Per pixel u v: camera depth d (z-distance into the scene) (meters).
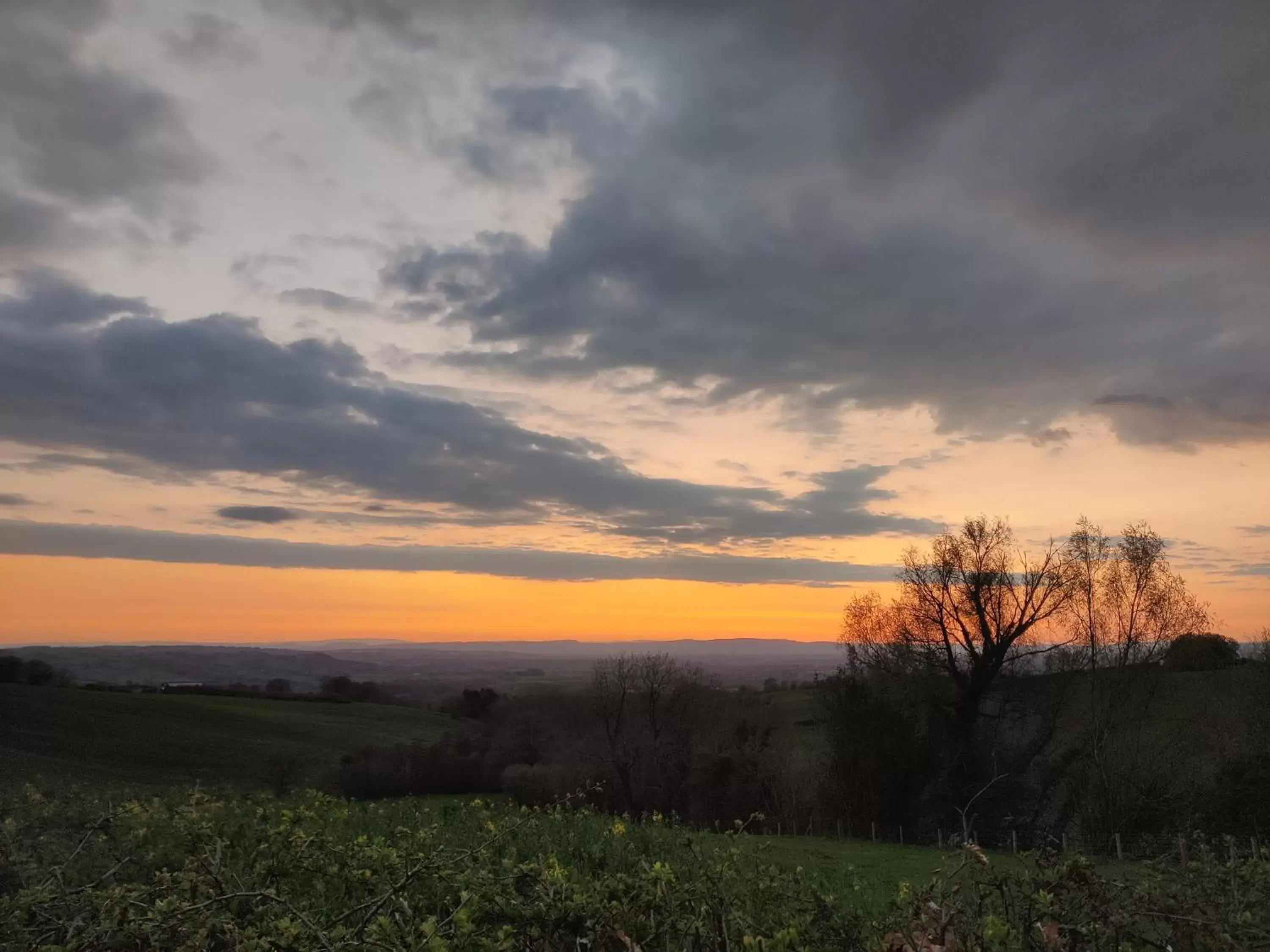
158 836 5.07
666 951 2.91
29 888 3.57
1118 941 3.11
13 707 45.88
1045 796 32.84
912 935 3.04
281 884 3.71
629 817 6.64
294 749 46.66
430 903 3.45
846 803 35.41
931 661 34.50
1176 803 28.92
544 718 44.09
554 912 2.84
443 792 39.53
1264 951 3.07
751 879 3.84
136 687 64.62
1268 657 29.22
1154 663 31.66
